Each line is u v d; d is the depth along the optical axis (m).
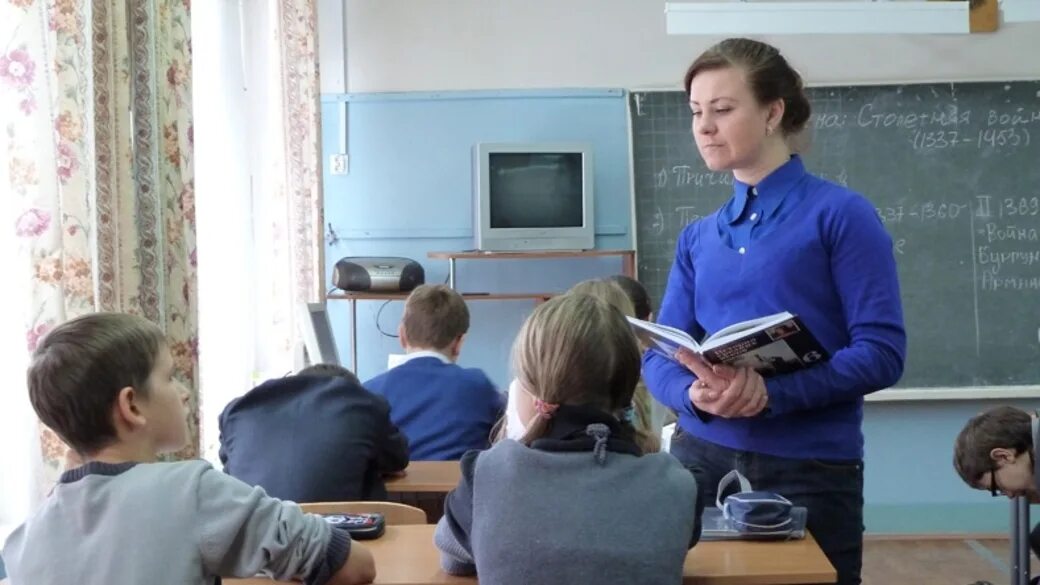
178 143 2.42
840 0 2.98
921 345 4.63
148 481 1.43
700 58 1.74
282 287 3.98
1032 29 4.67
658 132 4.69
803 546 1.63
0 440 2.09
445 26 4.71
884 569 4.16
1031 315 4.62
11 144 1.88
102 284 2.04
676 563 1.38
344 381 2.37
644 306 2.73
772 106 1.70
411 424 2.76
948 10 2.93
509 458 1.45
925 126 4.62
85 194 1.97
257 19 3.96
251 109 3.96
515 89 4.71
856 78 4.70
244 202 3.80
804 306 1.67
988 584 2.78
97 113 2.03
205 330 3.40
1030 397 4.60
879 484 4.70
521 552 1.37
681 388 1.75
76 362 1.44
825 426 1.67
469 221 4.72
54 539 1.41
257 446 2.27
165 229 2.37
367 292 4.38
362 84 4.71
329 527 1.53
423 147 4.71
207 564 1.42
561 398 1.46
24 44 1.87
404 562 1.67
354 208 4.71
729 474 1.69
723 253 1.76
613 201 4.71
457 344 2.98
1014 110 4.62
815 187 1.70
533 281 4.73
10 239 2.03
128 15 2.20
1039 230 4.62
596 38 4.72
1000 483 2.35
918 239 4.64
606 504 1.39
